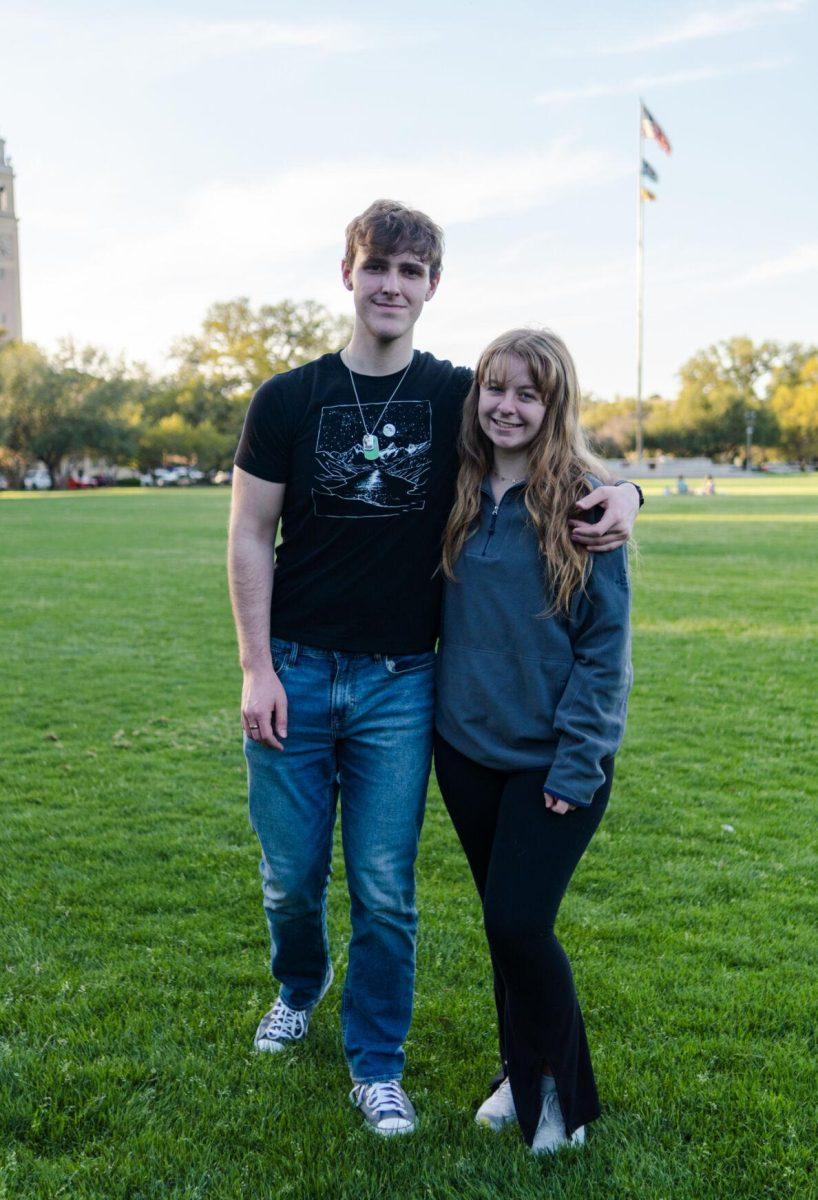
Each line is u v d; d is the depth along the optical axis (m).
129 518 29.36
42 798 5.10
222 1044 2.84
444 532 2.57
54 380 61.44
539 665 2.44
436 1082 2.73
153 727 6.56
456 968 3.32
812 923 3.70
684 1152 2.39
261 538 2.65
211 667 8.51
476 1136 2.46
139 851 4.38
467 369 2.72
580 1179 2.28
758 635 9.90
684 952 3.44
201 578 14.80
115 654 9.04
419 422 2.59
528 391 2.40
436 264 2.57
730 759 5.82
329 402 2.60
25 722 6.66
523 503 2.46
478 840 2.61
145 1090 2.61
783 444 96.56
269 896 2.76
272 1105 2.58
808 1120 2.49
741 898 3.92
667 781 5.41
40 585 13.95
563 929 3.60
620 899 3.89
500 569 2.46
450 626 2.57
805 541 19.98
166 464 79.38
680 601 12.16
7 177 113.06
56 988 3.13
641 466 81.25
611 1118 2.52
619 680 2.38
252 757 2.69
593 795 2.40
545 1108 2.41
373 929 2.62
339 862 4.36
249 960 3.36
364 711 2.61
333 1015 3.07
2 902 3.82
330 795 2.75
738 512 30.05
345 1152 2.39
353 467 2.56
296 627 2.64
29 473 69.44
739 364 105.50
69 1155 2.37
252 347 78.56
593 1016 3.00
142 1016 2.96
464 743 2.53
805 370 102.38
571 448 2.44
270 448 2.60
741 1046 2.83
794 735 6.33
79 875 4.09
